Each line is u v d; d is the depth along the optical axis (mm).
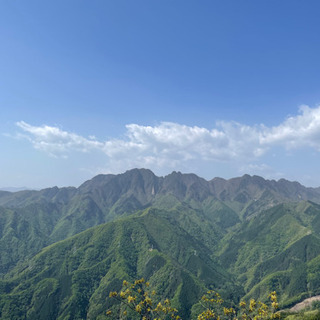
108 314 85875
